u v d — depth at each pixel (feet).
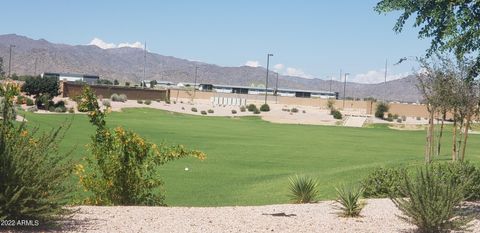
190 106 422.82
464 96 76.79
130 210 38.63
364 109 497.05
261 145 158.30
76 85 379.76
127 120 255.50
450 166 50.85
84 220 33.09
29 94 326.44
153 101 432.25
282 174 90.33
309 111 440.04
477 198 48.01
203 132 205.67
